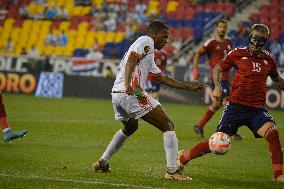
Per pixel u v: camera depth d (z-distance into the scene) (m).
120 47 75.06
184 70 59.47
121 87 19.50
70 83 64.62
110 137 32.97
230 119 20.61
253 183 19.86
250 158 26.55
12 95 63.44
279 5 74.12
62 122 39.81
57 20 81.62
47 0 83.31
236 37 68.25
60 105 53.62
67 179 19.11
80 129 36.28
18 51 80.38
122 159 24.67
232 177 21.06
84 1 81.81
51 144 28.72
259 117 20.20
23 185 17.86
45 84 65.44
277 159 20.00
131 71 18.80
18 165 21.73
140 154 26.48
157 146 29.69
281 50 66.94
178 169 19.77
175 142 19.55
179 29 73.88
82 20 80.00
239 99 20.42
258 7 75.19
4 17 83.75
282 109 55.72
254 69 20.42
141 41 19.02
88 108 51.78
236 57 20.72
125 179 19.50
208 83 58.91
